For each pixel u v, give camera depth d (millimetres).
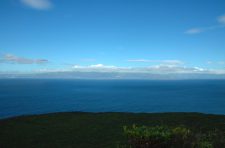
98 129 17641
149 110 81938
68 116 22906
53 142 14781
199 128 17000
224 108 86062
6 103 101188
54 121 20719
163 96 138125
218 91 180500
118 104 99750
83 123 19750
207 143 9195
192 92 170750
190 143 8742
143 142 8227
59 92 172000
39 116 22938
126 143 13602
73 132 16984
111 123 19531
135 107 90250
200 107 89125
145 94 155125
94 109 84938
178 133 8789
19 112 76500
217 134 11273
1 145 14297
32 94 150875
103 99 121125
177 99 119438
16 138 15742
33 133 16906
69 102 106688
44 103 102375
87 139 15195
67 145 14141
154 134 8234
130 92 175750
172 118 21062
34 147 13898
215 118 20875
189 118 20906
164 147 8273
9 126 19062
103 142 14383
